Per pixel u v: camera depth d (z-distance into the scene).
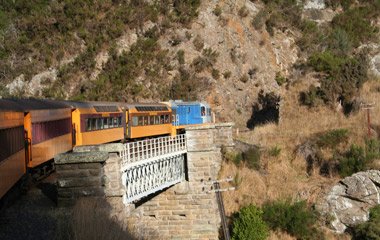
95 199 12.23
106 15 59.19
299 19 70.12
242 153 36.25
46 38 58.59
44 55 56.50
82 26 58.53
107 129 26.14
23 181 15.27
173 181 29.11
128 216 13.79
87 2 60.72
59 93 52.50
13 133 13.52
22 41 58.50
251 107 55.28
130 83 52.56
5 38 58.94
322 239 29.89
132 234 12.06
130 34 57.06
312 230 30.02
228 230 29.45
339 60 59.03
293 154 38.25
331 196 32.50
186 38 56.25
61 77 54.09
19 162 14.30
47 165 18.86
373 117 43.12
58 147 19.34
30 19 60.06
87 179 12.44
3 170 11.97
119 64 54.25
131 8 59.53
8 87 54.25
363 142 37.75
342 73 53.56
